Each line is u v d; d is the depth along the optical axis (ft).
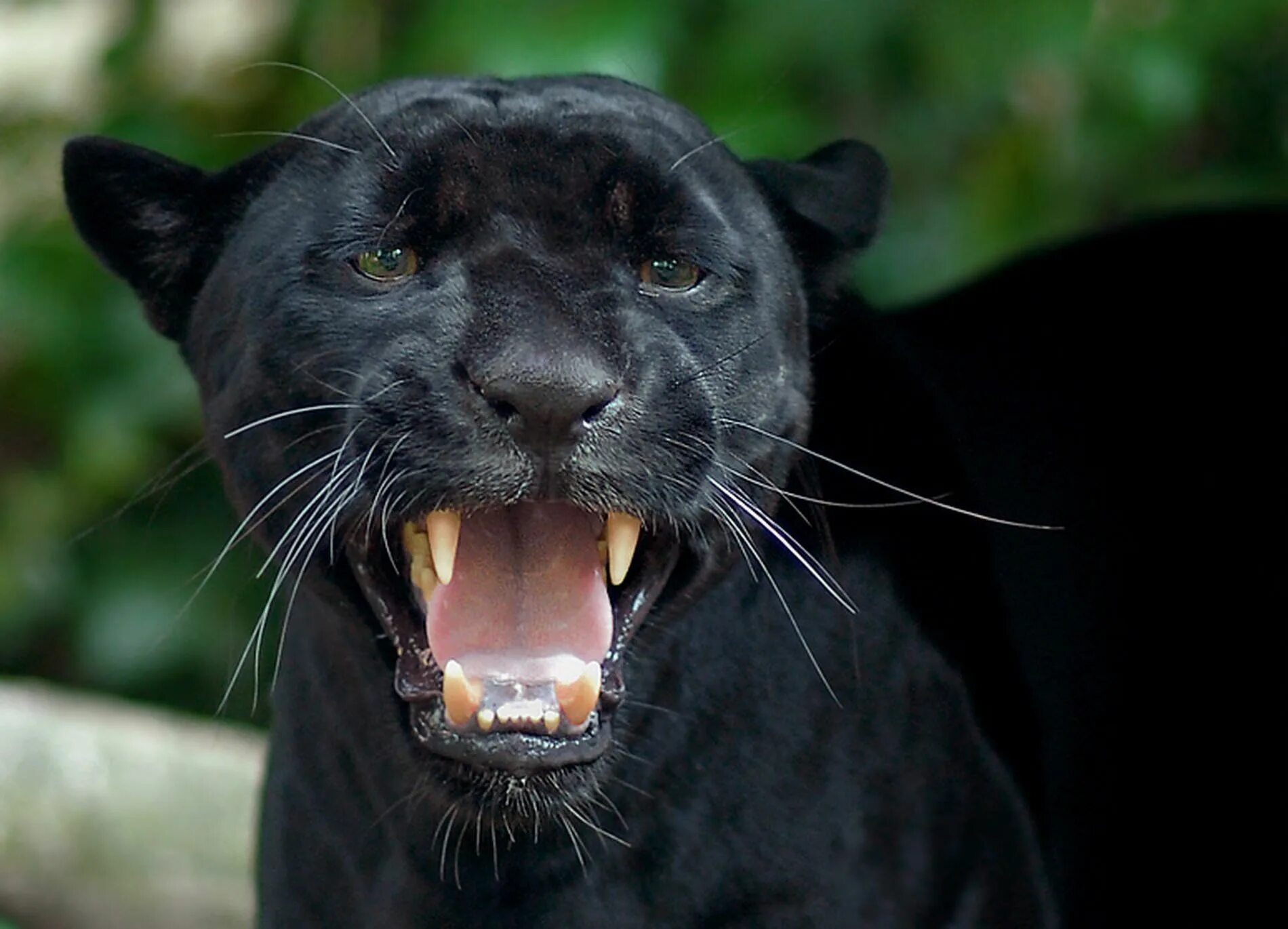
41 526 32.01
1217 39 31.14
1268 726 21.27
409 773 16.75
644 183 16.08
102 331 30.81
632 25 26.48
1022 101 30.81
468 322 15.52
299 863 18.20
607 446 15.44
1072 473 20.95
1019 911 18.53
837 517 18.42
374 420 15.65
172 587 31.78
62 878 26.40
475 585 16.56
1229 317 22.18
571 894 17.30
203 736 28.07
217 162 30.32
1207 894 21.09
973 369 21.17
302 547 16.58
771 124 28.17
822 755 17.81
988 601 19.60
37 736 27.14
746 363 16.56
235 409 16.81
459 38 26.73
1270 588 21.43
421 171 16.01
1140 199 32.35
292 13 30.45
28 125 32.73
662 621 17.07
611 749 16.70
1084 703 20.44
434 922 17.30
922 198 31.45
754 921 17.62
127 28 31.35
